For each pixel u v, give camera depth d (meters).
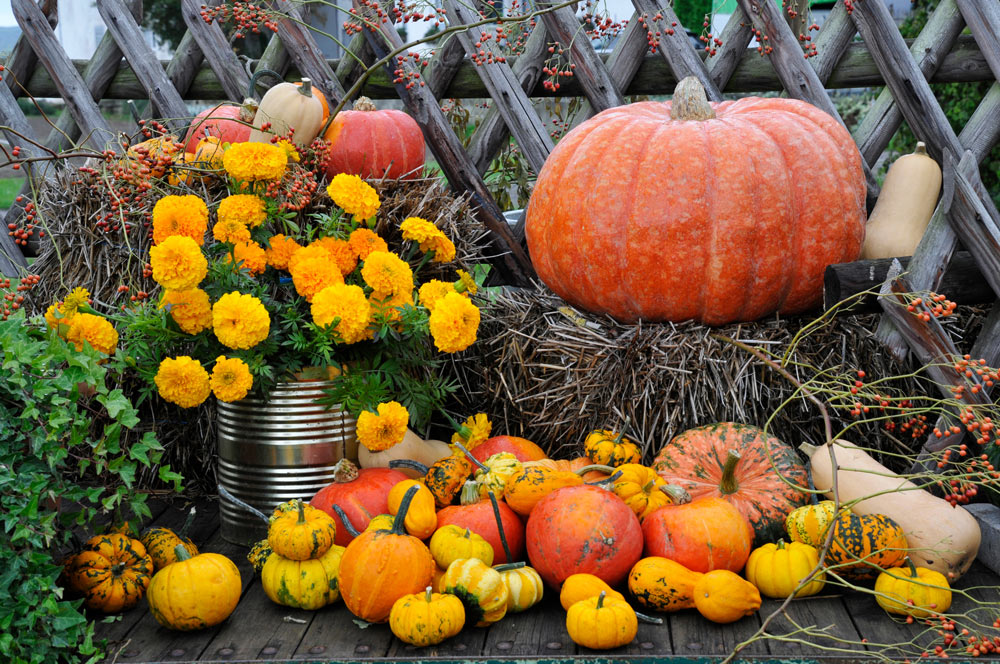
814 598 2.02
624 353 2.48
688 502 2.09
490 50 3.07
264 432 2.26
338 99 3.14
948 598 1.91
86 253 2.64
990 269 2.31
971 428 2.01
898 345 2.39
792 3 2.91
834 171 2.50
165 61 3.29
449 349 2.25
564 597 1.90
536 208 2.70
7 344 1.75
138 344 2.19
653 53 3.07
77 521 1.92
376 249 2.32
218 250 2.30
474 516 2.10
